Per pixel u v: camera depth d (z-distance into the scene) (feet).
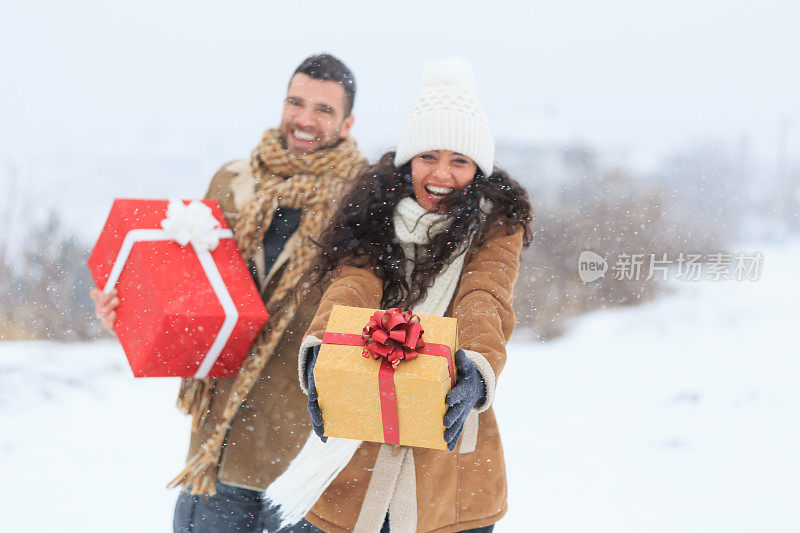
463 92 13.58
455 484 13.85
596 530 21.17
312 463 13.84
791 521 21.83
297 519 14.05
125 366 34.04
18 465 24.57
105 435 27.27
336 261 13.76
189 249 16.42
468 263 13.80
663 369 34.45
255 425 16.81
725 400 31.14
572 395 31.65
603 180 47.32
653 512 22.30
